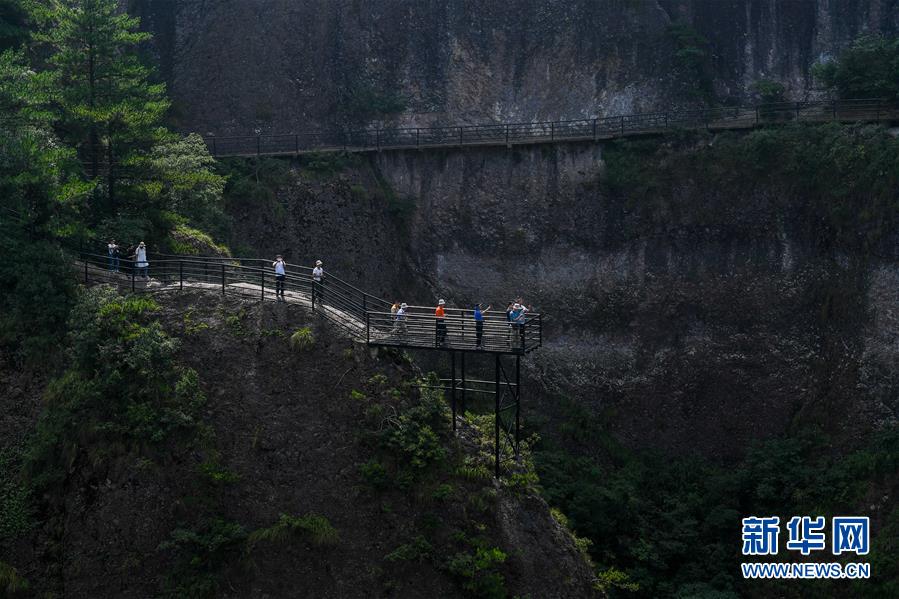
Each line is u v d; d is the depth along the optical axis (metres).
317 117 62.81
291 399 34.84
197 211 47.62
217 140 60.62
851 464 47.34
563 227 57.12
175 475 33.12
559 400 54.31
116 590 31.84
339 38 64.25
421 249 58.38
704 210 55.00
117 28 42.81
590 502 48.12
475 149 59.00
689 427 52.62
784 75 62.44
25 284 35.75
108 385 33.72
